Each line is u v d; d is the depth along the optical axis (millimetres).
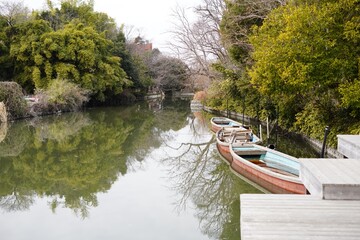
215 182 10359
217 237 6551
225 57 21703
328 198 3559
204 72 25594
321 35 9086
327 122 11367
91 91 31953
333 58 9047
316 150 12023
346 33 8703
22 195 9344
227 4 18938
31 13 36188
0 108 21375
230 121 19953
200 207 8289
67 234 6664
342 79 9383
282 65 9555
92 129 21062
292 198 3625
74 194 9305
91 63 31953
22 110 23609
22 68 30109
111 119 26062
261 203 3494
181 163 12898
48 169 12031
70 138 17906
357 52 9109
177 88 53125
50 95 27109
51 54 29875
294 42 9297
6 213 7910
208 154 14312
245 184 9758
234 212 7957
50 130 20266
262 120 19047
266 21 11805
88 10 39625
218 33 22062
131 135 19188
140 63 45000
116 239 6406
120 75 36812
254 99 19984
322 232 2807
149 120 25734
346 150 5004
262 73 10375
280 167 9625
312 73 9195
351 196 3523
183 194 9219
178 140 17703
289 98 13367
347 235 2748
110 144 16547
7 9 32344
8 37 30906
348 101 8805
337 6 8977
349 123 10453
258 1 16125
